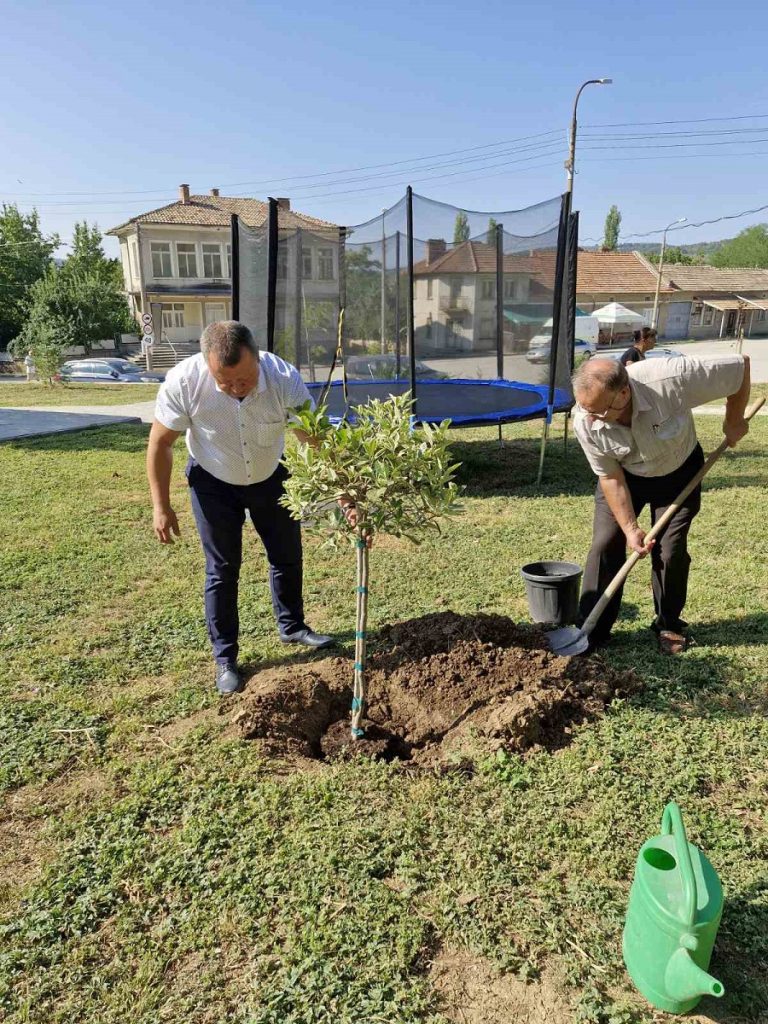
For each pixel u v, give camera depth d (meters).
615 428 3.35
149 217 42.72
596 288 47.19
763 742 3.02
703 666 3.64
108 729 3.24
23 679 3.71
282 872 2.37
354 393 9.95
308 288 9.13
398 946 2.10
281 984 2.00
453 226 8.66
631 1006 1.92
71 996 2.01
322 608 4.55
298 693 3.33
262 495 3.61
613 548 3.75
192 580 5.09
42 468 9.12
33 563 5.43
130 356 45.25
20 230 47.94
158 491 3.42
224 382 3.06
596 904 2.23
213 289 44.72
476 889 2.29
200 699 3.46
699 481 3.56
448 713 3.26
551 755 2.99
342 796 2.73
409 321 7.54
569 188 22.77
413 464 2.82
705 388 3.37
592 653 3.74
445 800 2.70
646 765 2.89
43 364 25.11
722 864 2.39
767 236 75.94
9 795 2.84
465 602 4.57
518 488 7.80
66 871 2.43
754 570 4.93
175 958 2.10
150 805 2.73
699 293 50.03
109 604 4.67
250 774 2.87
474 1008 1.94
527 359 9.17
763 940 2.09
